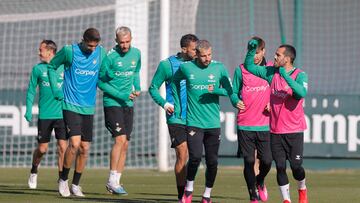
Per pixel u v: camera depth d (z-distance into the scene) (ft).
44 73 129.80
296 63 301.43
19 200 108.27
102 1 222.28
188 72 97.50
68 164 114.73
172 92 102.27
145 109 202.69
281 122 96.07
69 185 141.28
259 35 306.96
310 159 212.23
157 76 103.24
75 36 239.91
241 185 146.30
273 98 96.12
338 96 211.41
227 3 306.14
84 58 113.39
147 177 166.61
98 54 114.42
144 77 197.36
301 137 96.43
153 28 214.28
